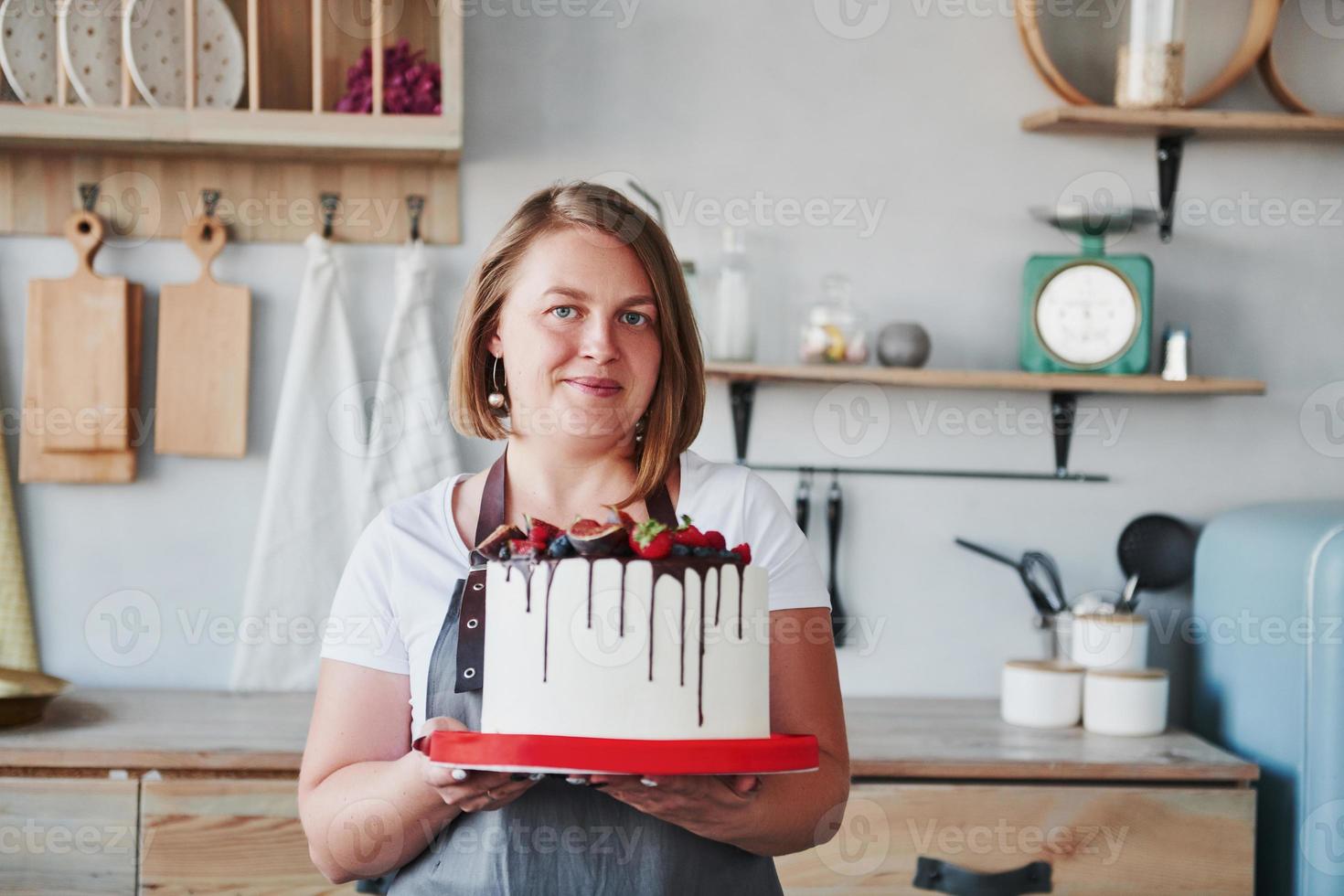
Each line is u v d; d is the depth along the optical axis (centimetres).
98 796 167
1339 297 225
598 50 214
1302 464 225
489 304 113
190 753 168
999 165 220
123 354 205
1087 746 186
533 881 106
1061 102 220
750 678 98
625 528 99
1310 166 224
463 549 113
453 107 192
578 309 108
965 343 221
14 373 207
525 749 90
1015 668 201
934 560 221
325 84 208
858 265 219
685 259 216
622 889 106
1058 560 221
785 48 217
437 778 93
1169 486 223
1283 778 190
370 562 114
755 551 113
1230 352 224
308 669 208
